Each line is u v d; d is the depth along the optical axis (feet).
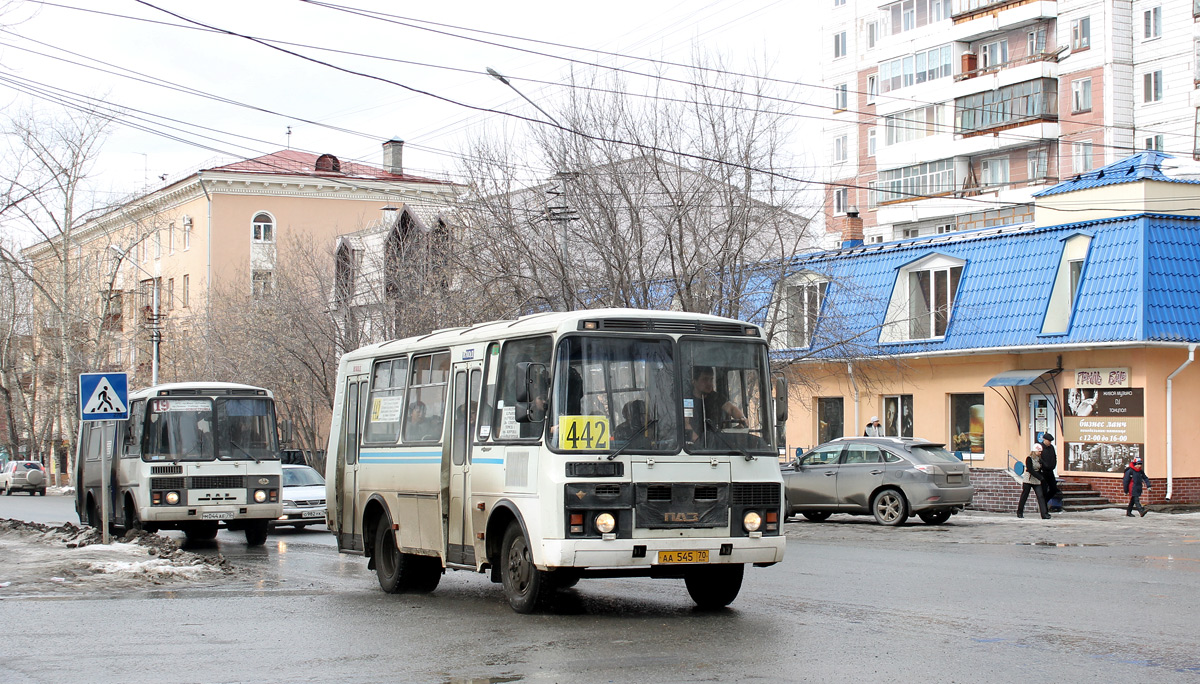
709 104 95.66
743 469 37.60
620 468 36.01
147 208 199.31
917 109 197.47
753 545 37.40
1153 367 91.35
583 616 37.58
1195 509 91.30
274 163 218.18
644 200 96.63
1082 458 95.76
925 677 26.81
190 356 168.66
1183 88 168.86
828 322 102.27
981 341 101.19
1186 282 91.81
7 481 192.13
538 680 26.91
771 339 102.73
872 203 212.23
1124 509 92.07
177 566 52.90
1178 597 41.04
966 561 55.62
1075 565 53.11
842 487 84.07
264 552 69.46
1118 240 93.56
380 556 47.65
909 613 37.52
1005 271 102.12
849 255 116.37
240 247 207.51
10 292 188.65
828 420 119.75
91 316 181.98
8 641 33.06
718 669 28.02
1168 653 29.68
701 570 37.83
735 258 94.84
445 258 110.11
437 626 35.76
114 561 53.88
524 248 98.32
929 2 198.70
